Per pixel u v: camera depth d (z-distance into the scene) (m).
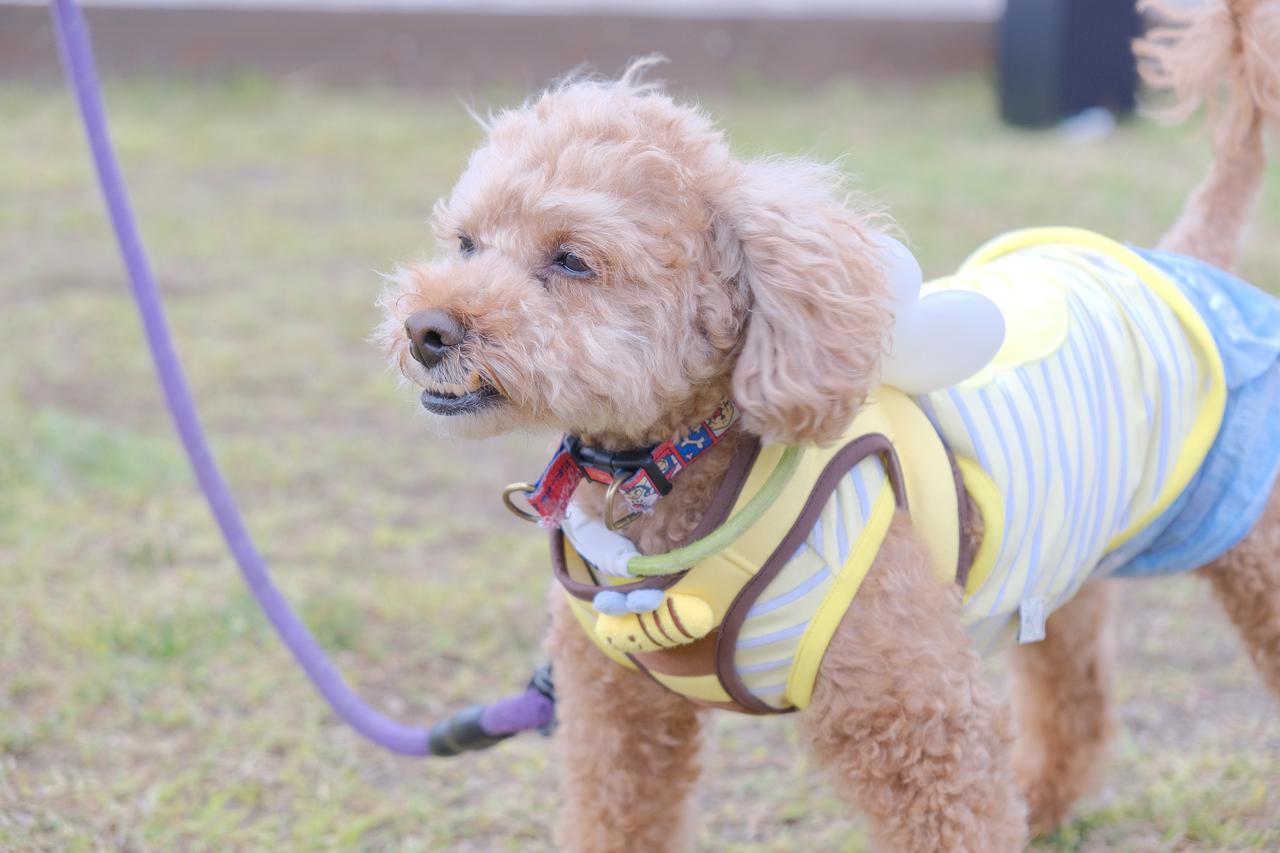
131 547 3.84
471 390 1.79
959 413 2.01
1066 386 2.08
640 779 2.18
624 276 1.78
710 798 2.84
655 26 10.63
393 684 3.27
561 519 1.95
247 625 3.42
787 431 1.77
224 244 7.12
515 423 1.83
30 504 4.04
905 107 10.19
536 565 3.88
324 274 6.67
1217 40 2.48
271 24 10.50
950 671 1.88
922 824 1.89
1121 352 2.17
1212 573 2.37
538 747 3.02
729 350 1.84
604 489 1.96
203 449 2.71
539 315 1.77
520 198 1.81
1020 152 8.73
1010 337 2.12
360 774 2.90
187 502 4.20
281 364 5.50
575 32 10.58
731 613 1.85
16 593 3.51
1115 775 2.90
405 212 7.69
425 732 2.51
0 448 4.41
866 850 2.54
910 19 10.91
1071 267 2.31
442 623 3.54
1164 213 7.14
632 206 1.79
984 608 2.02
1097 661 2.75
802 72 10.86
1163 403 2.18
